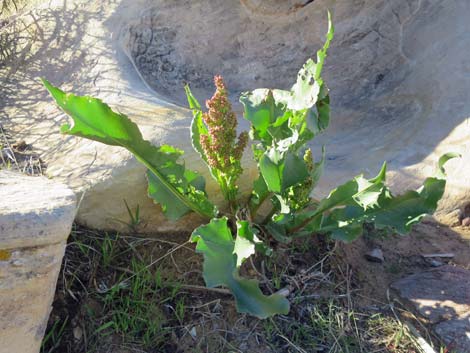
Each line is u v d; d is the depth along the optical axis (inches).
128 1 34.2
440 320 21.5
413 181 27.2
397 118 31.3
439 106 30.5
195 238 19.5
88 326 20.2
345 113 32.8
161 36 34.9
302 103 21.1
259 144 23.1
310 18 35.8
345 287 22.7
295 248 23.4
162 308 20.9
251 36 35.8
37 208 16.8
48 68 30.9
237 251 19.4
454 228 26.9
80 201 21.8
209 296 21.4
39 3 36.0
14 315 17.1
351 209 22.4
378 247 25.3
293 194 22.0
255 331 20.6
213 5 36.0
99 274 21.3
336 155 29.3
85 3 33.9
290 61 35.5
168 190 21.9
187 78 34.7
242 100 22.8
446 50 32.5
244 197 23.4
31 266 16.7
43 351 19.5
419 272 23.9
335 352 20.4
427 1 34.6
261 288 21.8
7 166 23.7
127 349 19.9
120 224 22.4
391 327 21.4
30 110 28.0
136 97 27.7
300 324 21.1
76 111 19.2
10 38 32.8
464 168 27.6
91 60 30.7
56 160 23.8
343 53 35.0
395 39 34.4
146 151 20.5
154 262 21.9
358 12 35.4
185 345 20.1
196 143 22.1
